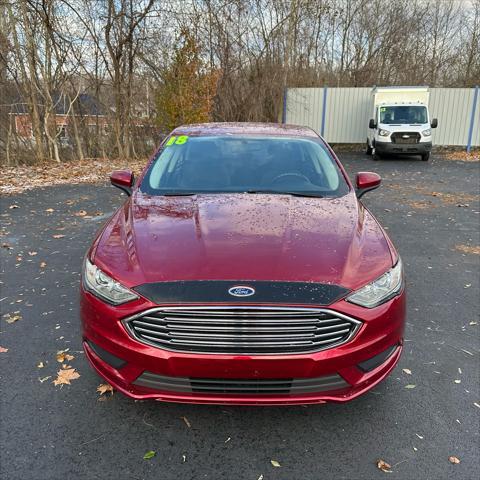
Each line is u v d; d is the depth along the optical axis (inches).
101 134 711.1
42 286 182.9
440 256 231.6
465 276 203.2
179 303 91.3
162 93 679.7
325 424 106.0
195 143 165.2
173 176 149.6
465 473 92.4
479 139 847.1
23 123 616.1
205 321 90.9
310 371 91.7
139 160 641.0
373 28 1136.2
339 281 96.5
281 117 873.5
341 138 888.9
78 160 627.8
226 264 98.7
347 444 100.0
